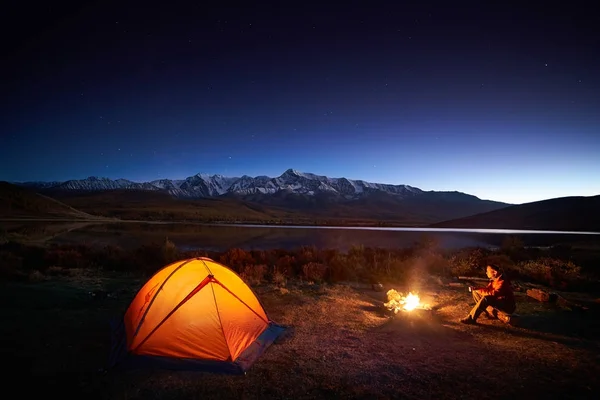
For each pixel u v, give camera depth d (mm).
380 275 14266
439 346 6629
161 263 16312
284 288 11797
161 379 5152
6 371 5242
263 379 5199
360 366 5688
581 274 14648
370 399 4648
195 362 5605
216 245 31531
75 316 8117
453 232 55719
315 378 5234
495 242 36375
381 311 9266
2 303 8984
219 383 5055
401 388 4961
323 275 13984
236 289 6969
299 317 8500
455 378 5281
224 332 6020
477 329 7691
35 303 9141
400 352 6316
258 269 14102
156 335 5883
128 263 15867
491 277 8234
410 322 8023
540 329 7688
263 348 6344
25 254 16922
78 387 4840
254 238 40562
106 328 7316
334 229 67938
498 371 5531
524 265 15930
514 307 7914
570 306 9445
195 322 6035
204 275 6629
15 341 6438
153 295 6348
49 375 5164
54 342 6453
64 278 12906
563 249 24578
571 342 6883
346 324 8008
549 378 5297
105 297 9984
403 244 34750
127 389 4820
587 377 5328
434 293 11422
